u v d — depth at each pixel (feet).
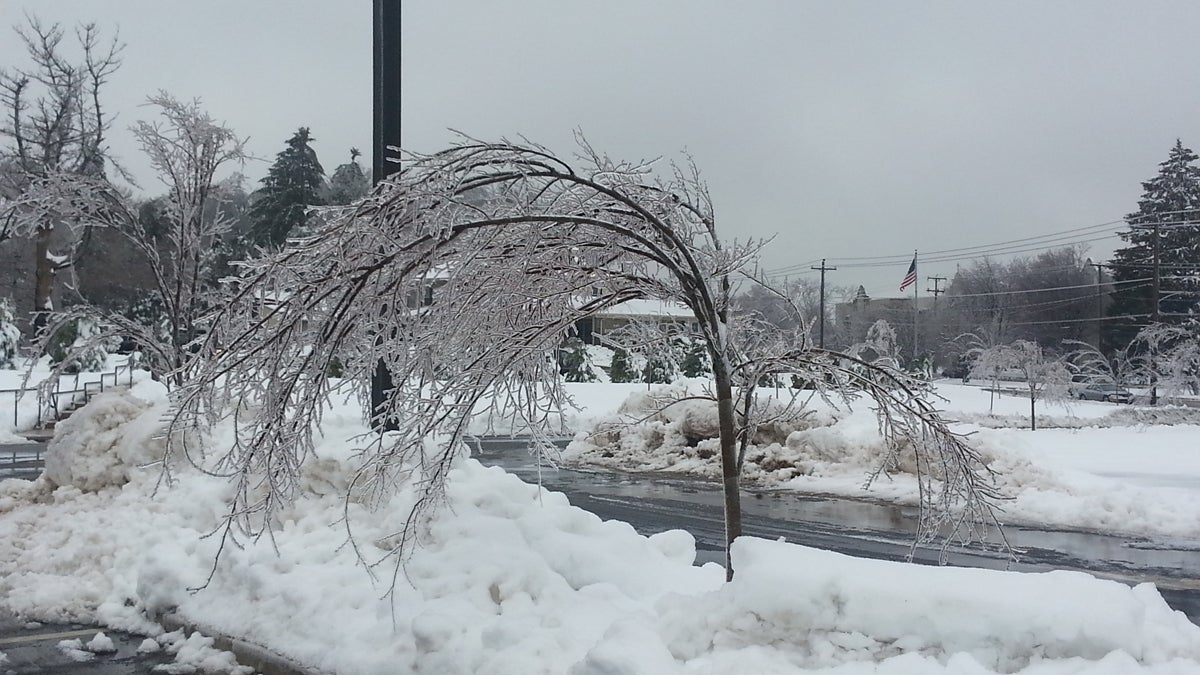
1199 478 50.60
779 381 25.80
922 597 12.73
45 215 46.37
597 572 19.83
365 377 16.90
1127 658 11.69
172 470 29.99
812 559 13.85
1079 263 240.94
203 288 48.78
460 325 17.17
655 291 18.75
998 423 92.58
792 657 12.88
